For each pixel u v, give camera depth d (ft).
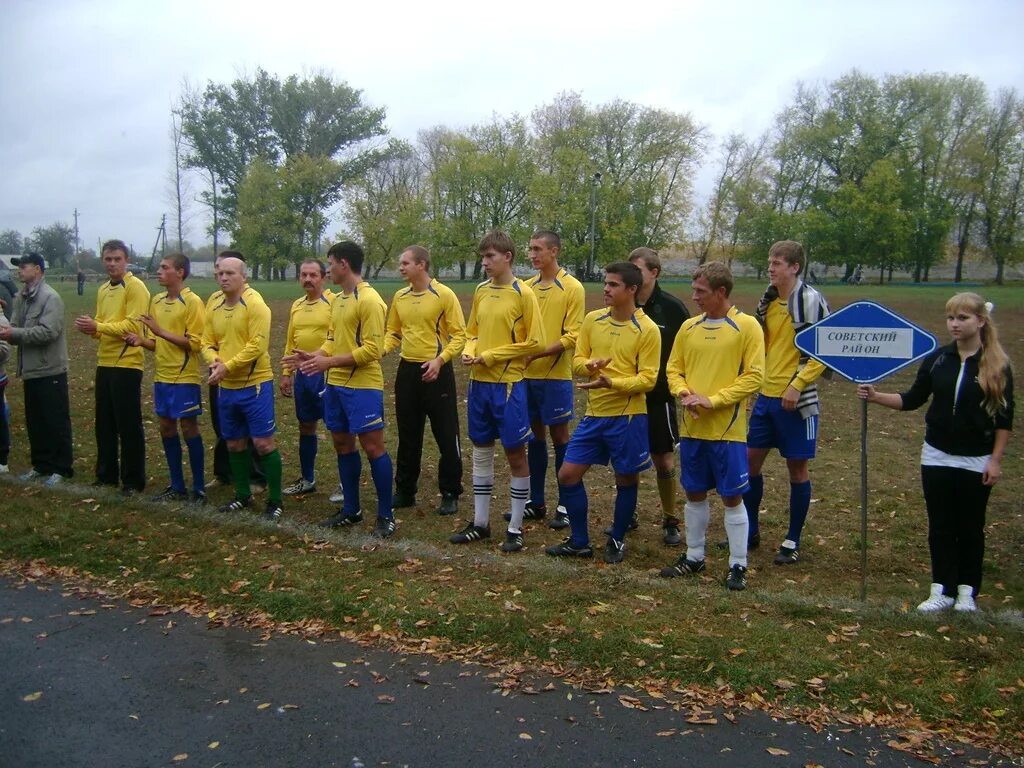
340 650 13.50
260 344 20.49
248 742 10.82
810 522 22.04
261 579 16.25
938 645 13.67
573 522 18.56
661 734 11.12
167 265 21.62
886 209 141.28
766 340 19.07
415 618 14.40
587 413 18.52
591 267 138.10
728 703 11.88
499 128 150.61
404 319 22.21
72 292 113.09
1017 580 18.03
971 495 15.31
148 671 12.76
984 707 11.73
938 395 15.53
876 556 19.44
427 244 146.61
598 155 148.66
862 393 16.06
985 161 149.07
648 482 26.09
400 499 22.91
